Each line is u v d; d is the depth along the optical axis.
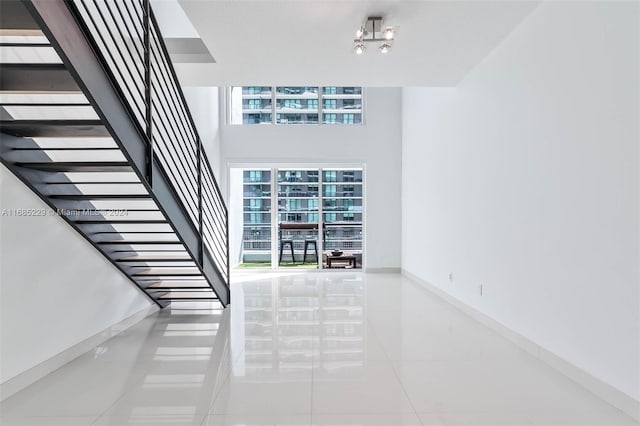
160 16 5.32
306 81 5.16
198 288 4.89
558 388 2.87
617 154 2.57
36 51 3.05
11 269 2.81
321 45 4.08
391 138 8.55
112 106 2.51
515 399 2.70
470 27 3.75
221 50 4.19
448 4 3.36
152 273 4.50
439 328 4.41
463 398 2.71
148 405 2.62
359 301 5.82
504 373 3.14
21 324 2.89
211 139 7.77
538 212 3.46
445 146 5.84
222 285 5.30
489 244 4.42
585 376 2.88
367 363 3.36
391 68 4.73
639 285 2.42
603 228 2.70
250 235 8.73
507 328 4.02
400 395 2.76
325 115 8.70
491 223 4.36
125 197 3.12
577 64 2.95
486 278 4.50
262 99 8.67
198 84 5.27
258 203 8.71
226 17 3.51
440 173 6.06
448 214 5.73
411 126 7.73
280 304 5.64
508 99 3.97
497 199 4.22
